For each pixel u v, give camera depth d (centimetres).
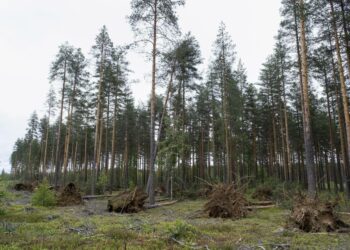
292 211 1062
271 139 3588
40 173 5162
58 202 1669
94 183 2411
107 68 2631
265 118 3494
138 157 4522
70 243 650
